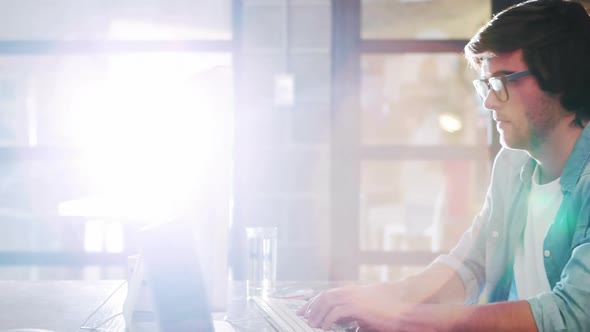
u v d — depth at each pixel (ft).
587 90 3.90
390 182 15.96
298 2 10.23
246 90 10.25
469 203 13.55
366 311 3.54
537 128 4.02
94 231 10.50
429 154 10.43
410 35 11.13
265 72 10.25
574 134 4.04
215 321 3.66
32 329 3.42
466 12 10.84
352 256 10.27
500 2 9.93
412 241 14.29
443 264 4.72
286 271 10.22
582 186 3.96
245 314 3.92
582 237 3.87
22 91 10.95
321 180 10.27
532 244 4.49
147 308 3.82
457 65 15.11
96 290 4.68
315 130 10.28
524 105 3.96
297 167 10.25
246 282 4.64
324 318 3.63
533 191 4.49
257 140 10.25
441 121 15.42
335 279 10.24
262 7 10.24
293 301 4.25
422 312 3.51
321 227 10.25
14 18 10.60
